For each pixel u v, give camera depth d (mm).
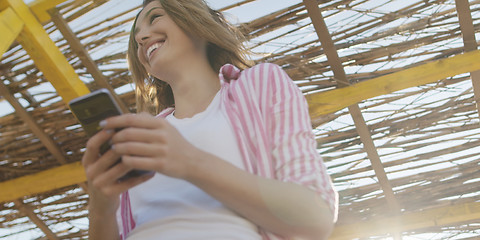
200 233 817
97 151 773
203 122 989
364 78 3828
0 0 3195
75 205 4746
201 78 1248
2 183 4449
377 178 4500
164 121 768
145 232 856
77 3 3449
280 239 850
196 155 766
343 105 3777
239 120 956
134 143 730
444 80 3963
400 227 4734
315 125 4254
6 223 4879
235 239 807
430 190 4621
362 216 4836
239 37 1638
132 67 1625
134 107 4027
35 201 4730
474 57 3564
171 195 908
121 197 1007
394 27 3682
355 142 4309
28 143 4270
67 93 3645
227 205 802
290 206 786
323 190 827
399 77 3666
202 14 1380
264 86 981
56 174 4348
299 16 3631
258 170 878
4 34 3094
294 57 3760
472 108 4043
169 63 1257
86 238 4961
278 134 908
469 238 4926
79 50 3650
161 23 1302
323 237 827
